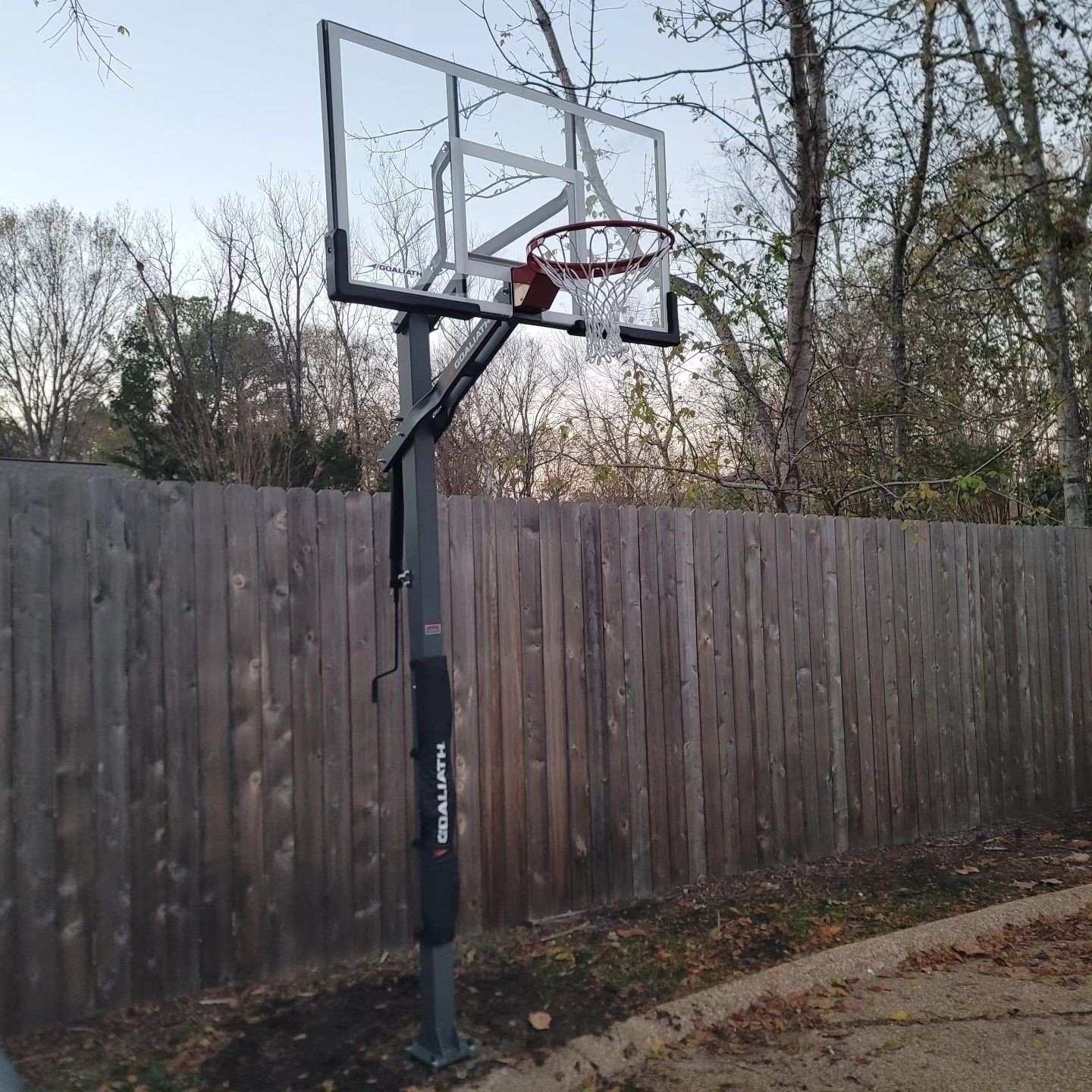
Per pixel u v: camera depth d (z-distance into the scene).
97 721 3.92
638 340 4.89
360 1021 3.98
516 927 5.01
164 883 4.04
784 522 6.30
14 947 3.71
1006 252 10.12
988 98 9.74
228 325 23.58
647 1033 3.98
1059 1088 3.63
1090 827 7.29
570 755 5.26
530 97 4.80
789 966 4.57
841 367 10.23
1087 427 10.51
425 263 4.48
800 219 8.66
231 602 4.26
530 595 5.16
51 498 3.86
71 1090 3.40
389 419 22.95
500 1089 3.54
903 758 6.81
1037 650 7.72
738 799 5.96
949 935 5.06
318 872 4.43
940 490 9.83
